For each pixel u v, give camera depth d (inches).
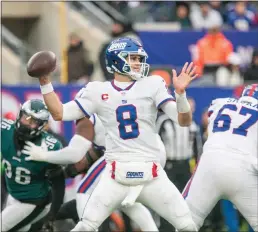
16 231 1016.2
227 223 1182.3
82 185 1006.4
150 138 848.9
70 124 1299.2
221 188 915.4
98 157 1002.1
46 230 1029.2
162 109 852.0
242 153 913.5
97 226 845.8
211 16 1785.2
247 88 964.0
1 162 1042.7
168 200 847.1
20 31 1831.9
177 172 1211.2
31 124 957.2
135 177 839.1
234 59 1616.6
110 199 844.6
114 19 1806.1
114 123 848.9
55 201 1017.5
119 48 850.1
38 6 1791.3
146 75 869.8
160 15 1849.2
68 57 1551.4
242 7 1818.4
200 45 1636.3
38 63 827.4
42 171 987.3
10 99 1306.6
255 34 1724.9
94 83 863.1
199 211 919.7
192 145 1216.2
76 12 1797.5
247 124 927.7
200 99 1321.4
